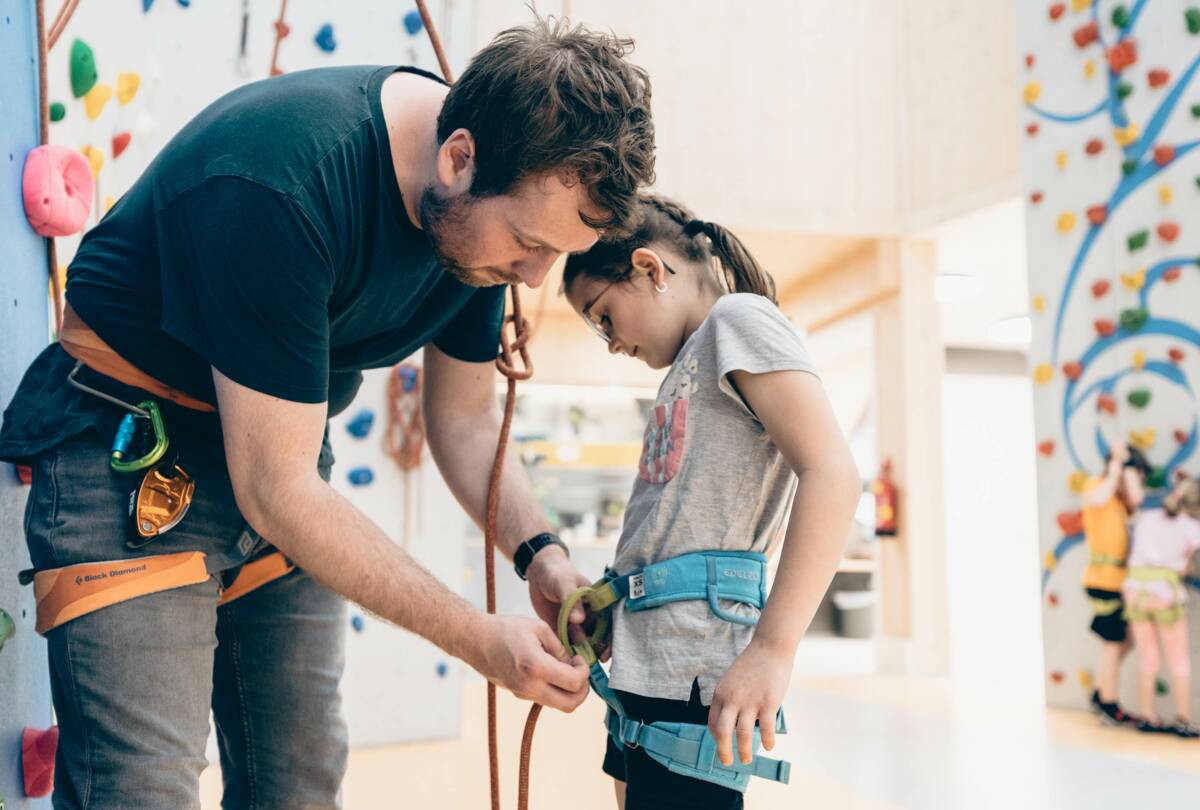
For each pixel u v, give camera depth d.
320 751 1.31
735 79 6.21
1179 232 4.36
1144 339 4.45
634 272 1.28
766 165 6.19
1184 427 4.27
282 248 0.97
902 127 6.36
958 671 6.07
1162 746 3.67
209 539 1.11
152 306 1.05
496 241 1.01
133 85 2.12
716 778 1.09
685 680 1.11
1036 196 4.98
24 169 1.33
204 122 1.06
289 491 0.99
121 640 1.01
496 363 1.34
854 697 4.91
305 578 1.31
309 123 1.02
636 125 0.99
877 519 6.25
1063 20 4.89
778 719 1.12
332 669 1.33
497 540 1.38
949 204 5.96
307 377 1.00
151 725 1.01
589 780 2.87
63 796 1.00
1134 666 4.30
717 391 1.19
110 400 1.07
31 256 1.36
